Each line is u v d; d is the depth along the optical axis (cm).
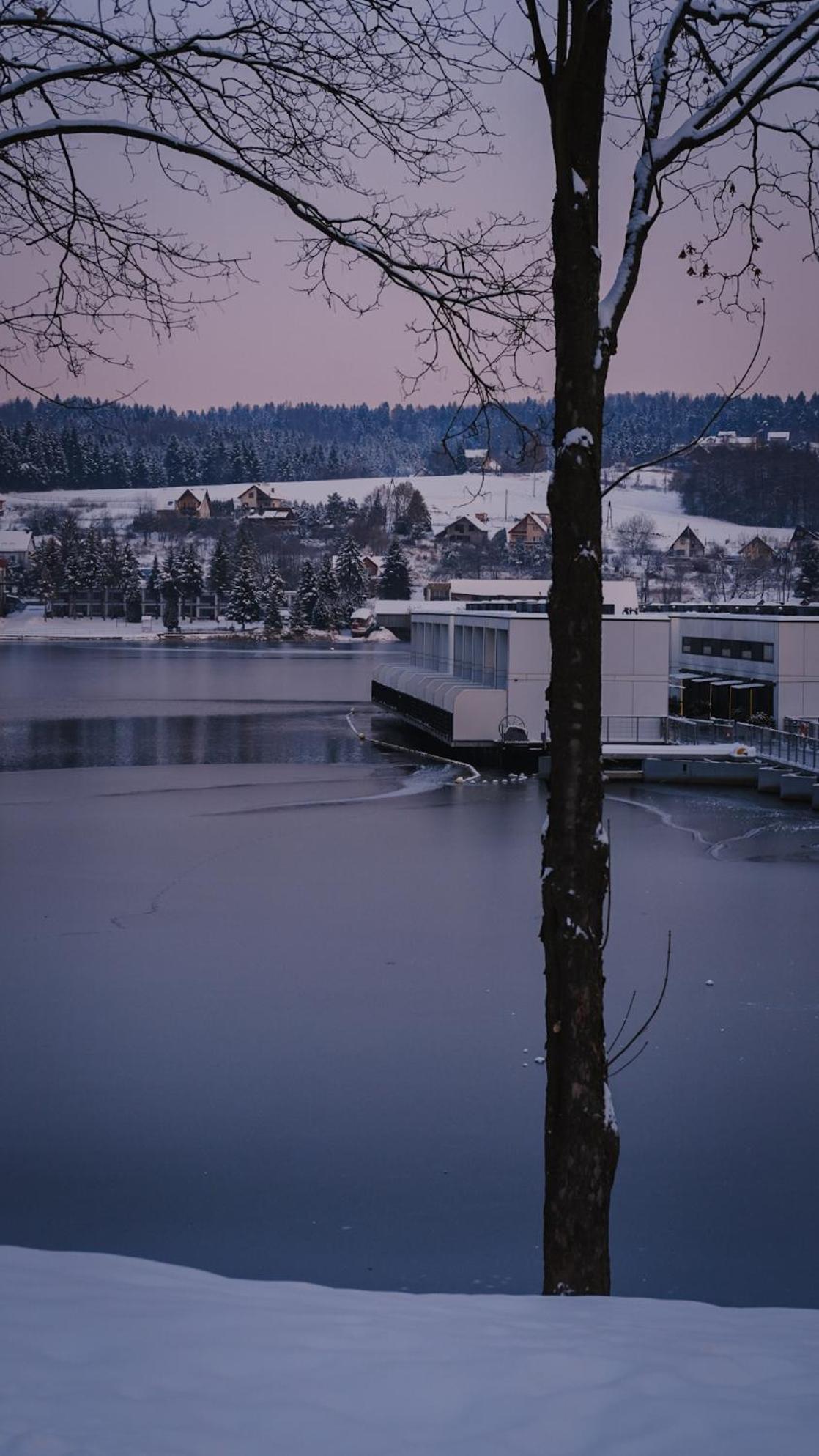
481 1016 2319
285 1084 1973
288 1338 463
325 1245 1458
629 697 5859
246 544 18638
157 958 2669
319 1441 362
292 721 7800
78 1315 482
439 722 6312
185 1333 462
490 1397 404
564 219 778
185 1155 1716
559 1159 799
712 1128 1816
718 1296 1351
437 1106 1895
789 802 4919
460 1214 1546
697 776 5422
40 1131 1791
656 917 3048
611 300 798
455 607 9575
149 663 13062
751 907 3161
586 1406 398
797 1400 408
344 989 2469
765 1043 2172
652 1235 1501
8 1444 346
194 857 3734
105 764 5866
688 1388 419
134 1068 2039
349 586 18738
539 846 3947
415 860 3728
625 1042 2167
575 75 757
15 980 2502
